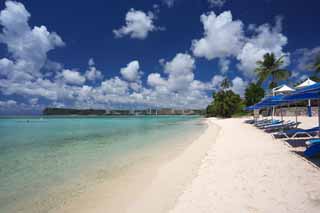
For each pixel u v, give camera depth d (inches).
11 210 158.4
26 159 321.4
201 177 188.1
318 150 221.0
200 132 700.7
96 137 604.1
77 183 210.5
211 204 133.8
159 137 577.9
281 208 122.4
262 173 183.8
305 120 714.8
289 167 195.6
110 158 318.3
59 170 256.7
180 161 275.3
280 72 1380.4
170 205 146.0
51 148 418.3
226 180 173.9
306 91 217.8
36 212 153.9
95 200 169.3
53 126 1223.5
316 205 123.3
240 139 401.7
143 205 152.6
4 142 515.8
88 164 283.4
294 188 147.9
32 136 650.2
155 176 219.5
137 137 586.9
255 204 129.1
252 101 1790.1
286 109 1059.9
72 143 484.7
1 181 220.1
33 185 207.3
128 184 201.5
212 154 282.8
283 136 396.8
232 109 2036.2
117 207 154.3
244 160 234.5
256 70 1449.3
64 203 166.6
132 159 307.3
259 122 744.3
